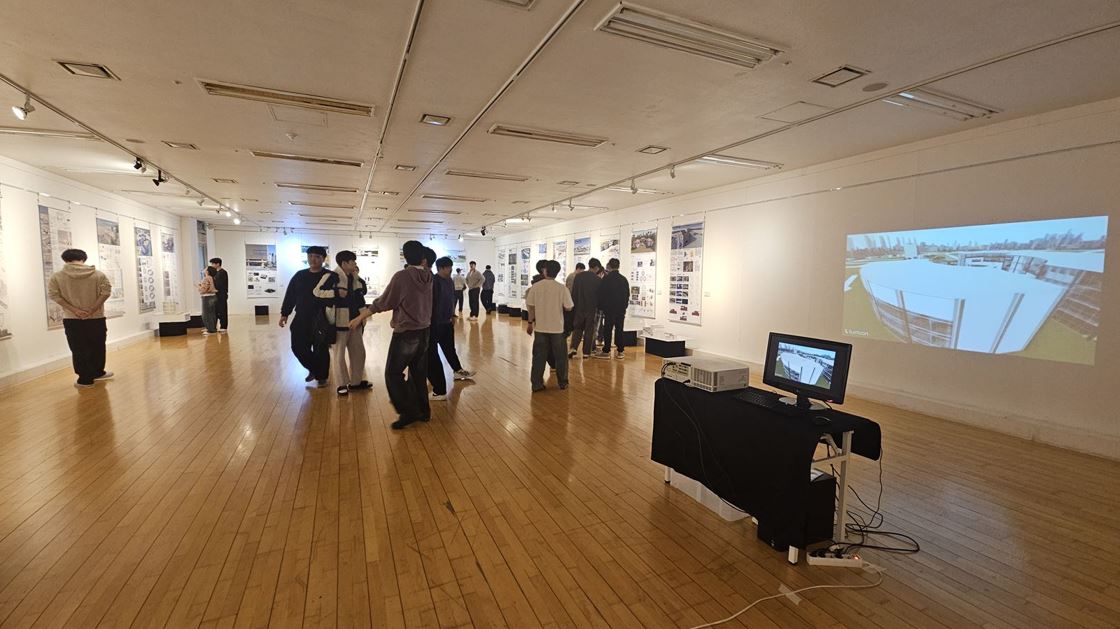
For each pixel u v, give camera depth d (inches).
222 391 211.6
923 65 124.1
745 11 99.5
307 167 249.6
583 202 369.7
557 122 174.1
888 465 138.2
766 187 262.8
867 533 102.1
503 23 106.0
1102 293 146.4
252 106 157.1
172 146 206.4
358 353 214.4
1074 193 150.9
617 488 122.3
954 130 177.3
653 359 303.6
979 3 95.4
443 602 79.3
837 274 225.1
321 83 139.0
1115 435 144.6
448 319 234.2
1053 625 75.8
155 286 401.1
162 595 79.4
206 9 99.0
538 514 108.5
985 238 171.8
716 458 107.1
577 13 101.0
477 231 641.6
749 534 101.7
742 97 148.2
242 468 130.6
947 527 104.7
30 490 116.6
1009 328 166.6
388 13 101.3
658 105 155.9
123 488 118.0
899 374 200.4
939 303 185.8
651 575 87.3
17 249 230.7
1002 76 129.7
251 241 598.2
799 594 82.4
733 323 287.0
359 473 128.3
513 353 316.2
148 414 178.1
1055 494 120.4
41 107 155.5
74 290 213.9
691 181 282.0
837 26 105.2
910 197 194.9
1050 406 157.8
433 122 175.3
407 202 375.6
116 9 98.6
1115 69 123.9
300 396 204.1
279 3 97.0
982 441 158.1
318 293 197.5
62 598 78.1
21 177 234.7
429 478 126.0
